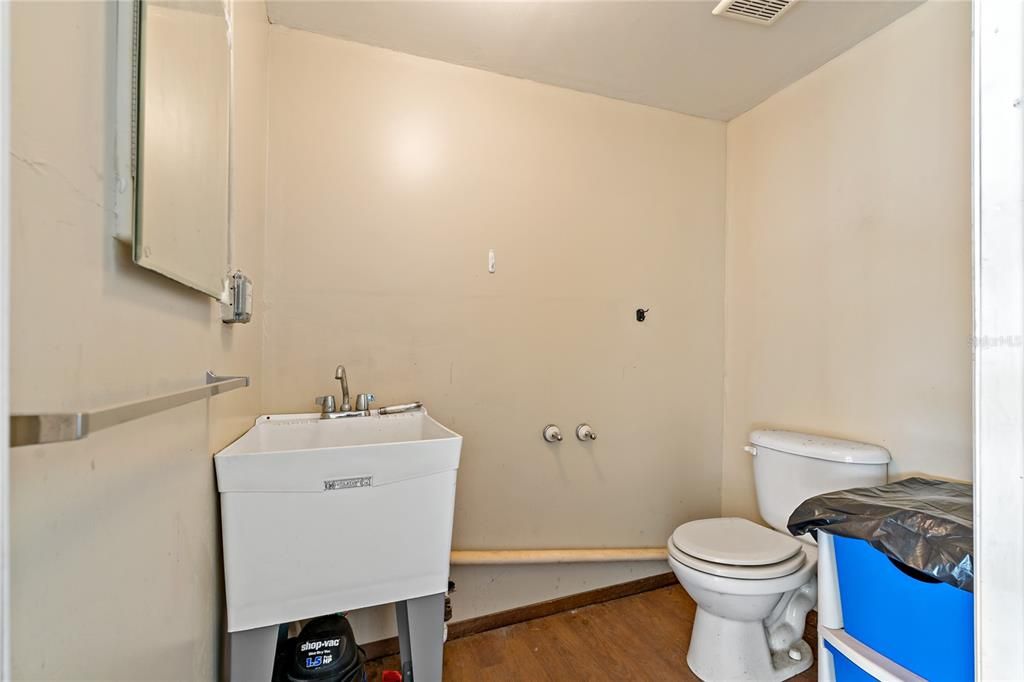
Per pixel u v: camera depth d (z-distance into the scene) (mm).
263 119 1555
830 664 1248
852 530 1129
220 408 1057
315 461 1058
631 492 2104
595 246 2061
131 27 556
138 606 626
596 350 2057
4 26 333
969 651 950
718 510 2258
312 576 1072
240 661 1021
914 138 1548
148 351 648
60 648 449
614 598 2047
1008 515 545
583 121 2047
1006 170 547
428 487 1175
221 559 1048
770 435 1812
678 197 2215
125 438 587
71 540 468
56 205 438
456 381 1838
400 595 1164
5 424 330
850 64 1754
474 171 1875
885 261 1623
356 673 1161
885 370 1615
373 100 1738
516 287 1933
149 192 574
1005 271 548
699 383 2240
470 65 1860
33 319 405
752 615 1489
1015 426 539
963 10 1429
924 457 1500
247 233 1331
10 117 363
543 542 1955
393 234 1759
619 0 1522
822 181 1850
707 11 1573
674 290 2201
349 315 1699
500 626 1847
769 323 2059
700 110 2199
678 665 1623
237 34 1187
